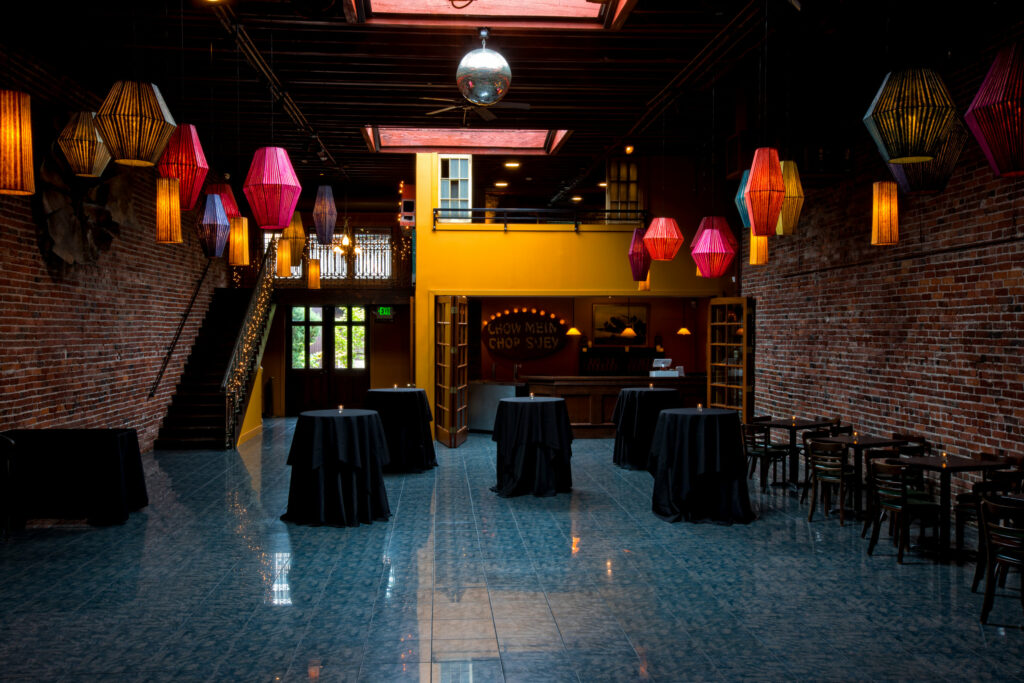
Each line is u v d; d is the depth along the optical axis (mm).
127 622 4652
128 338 10789
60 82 8773
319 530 6918
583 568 5746
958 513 5934
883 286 8391
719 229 7613
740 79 9070
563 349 17016
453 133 12656
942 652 4191
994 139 3578
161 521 7258
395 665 4016
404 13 7082
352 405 18281
